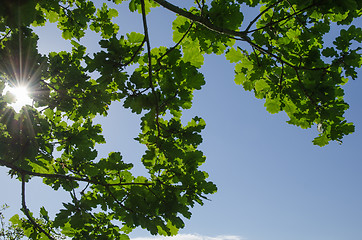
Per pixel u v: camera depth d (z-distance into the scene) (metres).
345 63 3.87
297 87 4.09
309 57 4.03
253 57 4.38
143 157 3.96
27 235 4.23
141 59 3.80
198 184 3.83
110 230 4.17
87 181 4.20
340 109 4.14
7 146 3.92
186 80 3.63
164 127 3.81
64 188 4.27
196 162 3.94
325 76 3.92
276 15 4.09
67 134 4.39
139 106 3.63
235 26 3.82
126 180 4.36
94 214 4.22
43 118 4.18
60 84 4.48
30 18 2.09
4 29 3.66
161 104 3.71
